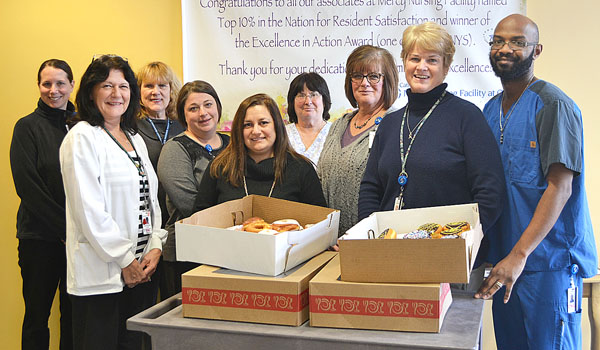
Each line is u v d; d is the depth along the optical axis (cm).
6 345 320
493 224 189
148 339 237
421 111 195
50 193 262
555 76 288
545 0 286
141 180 224
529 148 199
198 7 298
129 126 230
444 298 155
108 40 306
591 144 288
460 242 142
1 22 308
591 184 289
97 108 216
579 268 203
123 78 220
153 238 227
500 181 182
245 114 213
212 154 254
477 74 291
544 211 190
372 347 141
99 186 207
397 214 181
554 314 201
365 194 205
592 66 286
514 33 201
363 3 292
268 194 214
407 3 290
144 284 231
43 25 307
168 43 304
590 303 244
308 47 296
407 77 196
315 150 274
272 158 218
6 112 311
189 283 162
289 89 279
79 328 215
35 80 309
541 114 196
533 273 201
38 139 264
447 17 290
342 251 151
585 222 205
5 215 314
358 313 150
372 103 249
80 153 205
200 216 179
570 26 285
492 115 218
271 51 297
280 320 155
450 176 186
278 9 295
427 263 146
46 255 269
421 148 189
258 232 173
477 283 210
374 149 208
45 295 271
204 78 300
